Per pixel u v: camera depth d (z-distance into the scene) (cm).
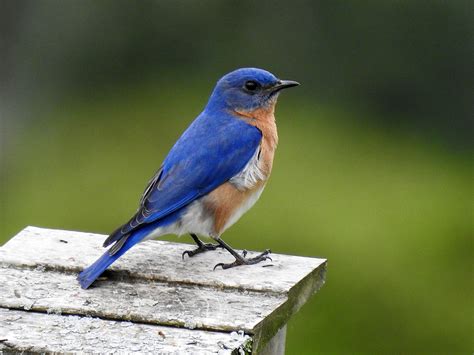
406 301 1521
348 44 2170
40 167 2009
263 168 927
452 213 1764
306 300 835
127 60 2230
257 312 754
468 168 2075
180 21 2211
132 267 820
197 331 727
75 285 793
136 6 2217
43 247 857
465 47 2155
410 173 1997
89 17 2227
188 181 887
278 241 1627
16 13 2244
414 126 2162
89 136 2088
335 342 1462
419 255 1605
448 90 2167
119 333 720
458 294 1535
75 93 2217
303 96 2173
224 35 2209
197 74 2216
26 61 2252
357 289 1522
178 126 2077
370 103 2173
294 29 2180
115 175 1931
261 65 2197
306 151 1986
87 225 1814
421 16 2155
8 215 1884
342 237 1633
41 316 743
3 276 803
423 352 1480
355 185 1873
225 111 948
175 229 886
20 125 2192
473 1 2150
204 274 816
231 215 904
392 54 2166
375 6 2147
